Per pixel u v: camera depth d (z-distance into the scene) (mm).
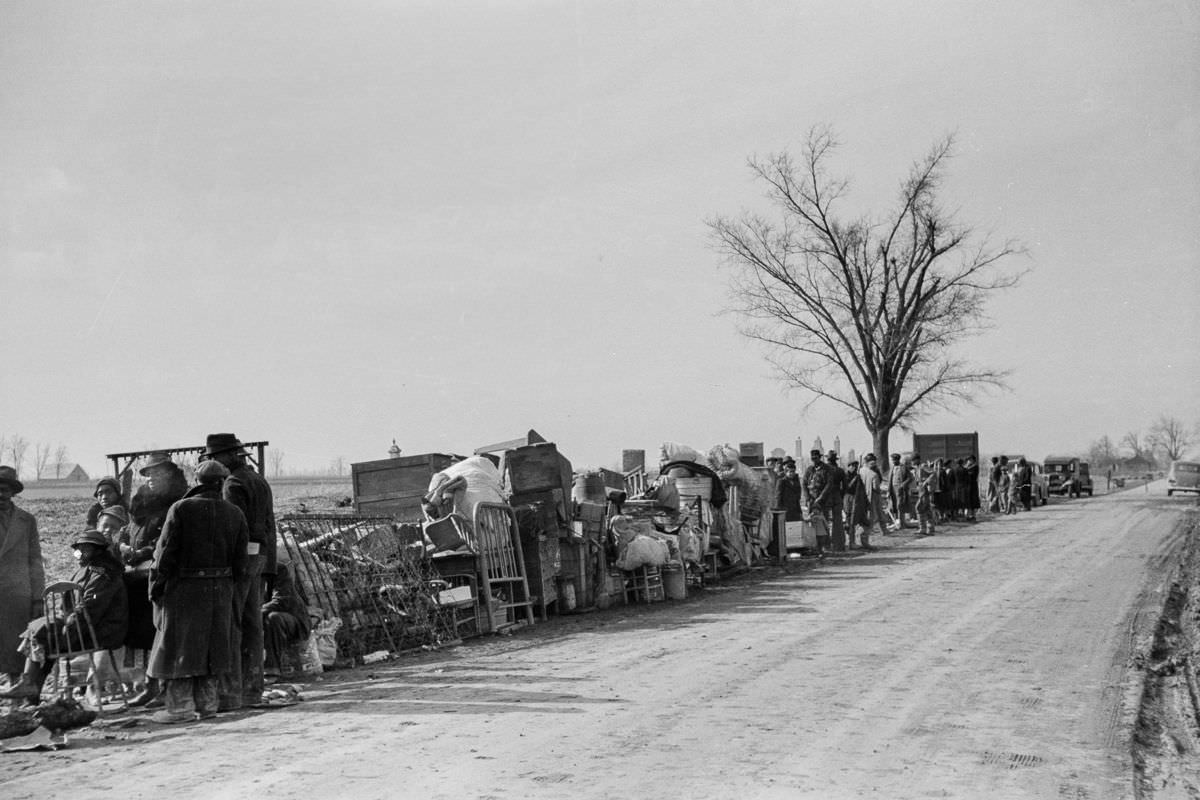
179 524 9281
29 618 10695
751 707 9234
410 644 13805
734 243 47719
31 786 6879
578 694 9898
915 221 46812
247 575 9750
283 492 41500
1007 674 10922
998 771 7293
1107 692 10078
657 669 11312
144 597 10398
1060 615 15445
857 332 47906
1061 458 69375
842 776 7062
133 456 12812
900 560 25328
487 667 11836
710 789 6695
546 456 17125
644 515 20250
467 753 7570
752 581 21922
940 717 8922
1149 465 156250
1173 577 20781
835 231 47125
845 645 12844
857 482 29391
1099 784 7082
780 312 48031
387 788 6664
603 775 6992
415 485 18562
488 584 15188
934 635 13594
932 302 47094
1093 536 31828
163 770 7242
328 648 12438
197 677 9438
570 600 17250
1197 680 11180
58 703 9070
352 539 14211
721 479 24234
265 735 8328
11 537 10695
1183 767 7773
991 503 47812
